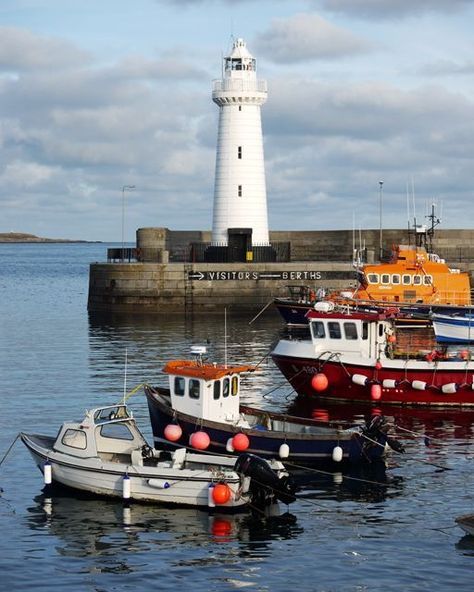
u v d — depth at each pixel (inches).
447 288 1782.7
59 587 643.5
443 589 637.9
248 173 2456.9
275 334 1983.3
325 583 647.8
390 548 706.2
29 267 6481.3
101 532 739.4
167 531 741.9
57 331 2086.6
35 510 788.0
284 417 967.0
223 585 645.9
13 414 1154.7
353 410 1222.3
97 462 816.9
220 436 922.1
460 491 840.9
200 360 990.4
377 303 1708.9
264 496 783.7
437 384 1224.8
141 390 1323.8
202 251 2748.5
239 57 2459.4
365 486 856.3
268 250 2479.1
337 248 2913.4
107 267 2439.7
